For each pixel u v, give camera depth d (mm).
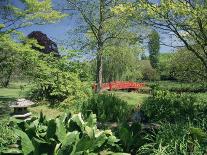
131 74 35219
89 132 7180
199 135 6871
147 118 12195
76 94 15023
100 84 27859
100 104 12516
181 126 7578
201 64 13047
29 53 16344
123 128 7836
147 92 30031
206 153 6555
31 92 16750
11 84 24859
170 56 14742
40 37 22750
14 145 7930
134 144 7879
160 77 43812
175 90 29453
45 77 15867
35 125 7582
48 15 17438
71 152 6594
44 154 6680
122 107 12758
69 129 7953
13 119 9508
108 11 26109
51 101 15844
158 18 10172
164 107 12734
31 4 16984
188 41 12227
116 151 7695
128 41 25734
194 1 10164
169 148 6742
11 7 16859
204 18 10039
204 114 10828
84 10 26984
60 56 18172
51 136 7113
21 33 17359
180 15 10141
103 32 27547
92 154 6992
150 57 46188
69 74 15555
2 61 17625
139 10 10383
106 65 34906
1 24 16375
